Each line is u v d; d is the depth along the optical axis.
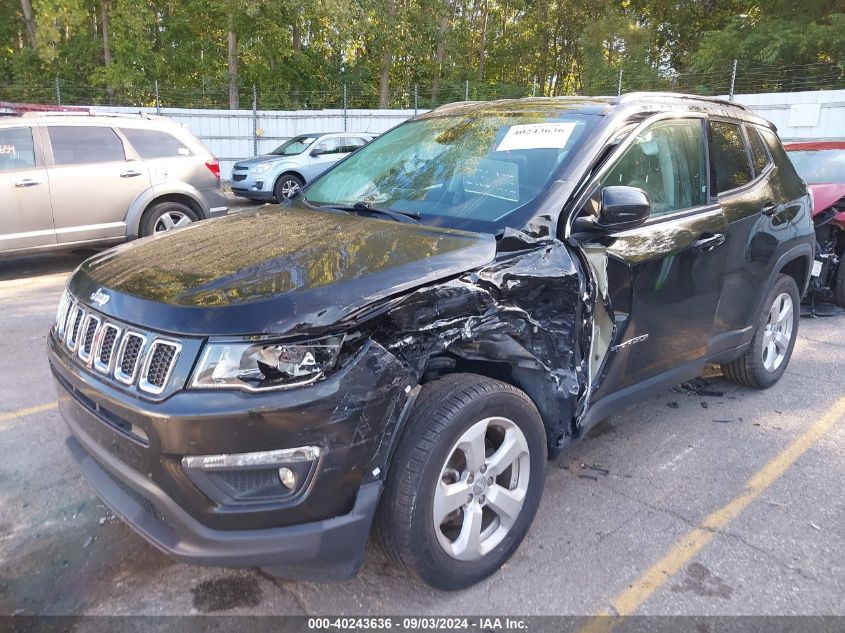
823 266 6.60
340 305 2.21
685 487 3.49
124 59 24.77
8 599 2.58
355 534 2.25
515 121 3.62
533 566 2.82
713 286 3.80
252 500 2.12
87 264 2.92
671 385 3.71
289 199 3.97
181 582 2.69
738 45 24.12
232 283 2.35
